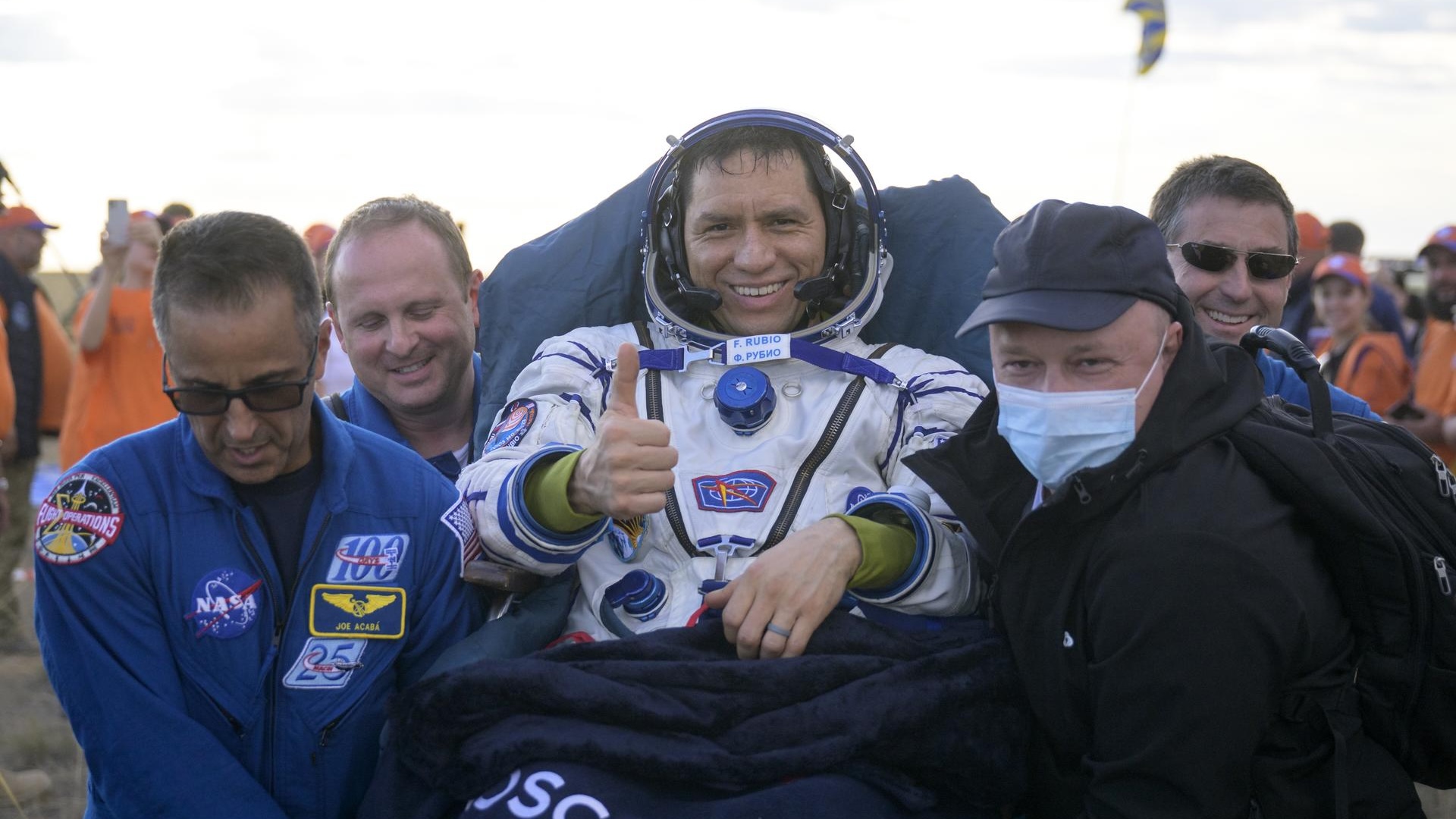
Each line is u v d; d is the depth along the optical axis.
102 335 4.85
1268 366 2.62
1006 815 2.04
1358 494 1.66
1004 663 1.91
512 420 2.30
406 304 2.55
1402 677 1.67
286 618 1.88
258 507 1.90
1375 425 1.87
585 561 2.23
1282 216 2.54
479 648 1.97
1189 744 1.62
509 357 2.59
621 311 2.62
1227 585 1.60
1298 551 1.65
